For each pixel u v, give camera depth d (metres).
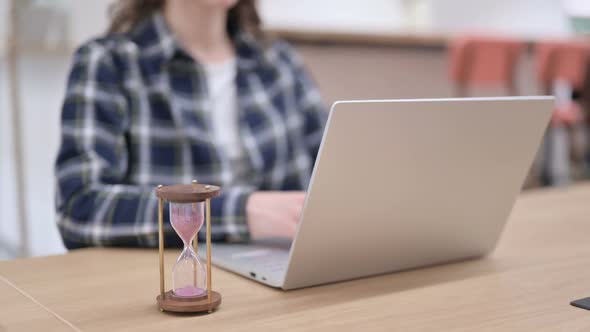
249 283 1.22
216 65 2.04
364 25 6.59
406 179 1.19
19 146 4.54
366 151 1.13
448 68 6.62
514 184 1.31
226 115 2.03
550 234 1.55
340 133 1.10
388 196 1.19
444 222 1.28
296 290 1.18
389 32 5.87
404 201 1.21
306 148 2.16
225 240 1.45
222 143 2.00
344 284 1.22
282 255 1.33
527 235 1.54
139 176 1.81
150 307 1.11
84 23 4.64
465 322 1.05
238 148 2.02
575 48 6.23
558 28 7.93
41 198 4.46
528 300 1.14
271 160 2.04
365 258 1.23
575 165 6.93
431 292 1.18
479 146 1.23
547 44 6.07
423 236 1.27
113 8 2.04
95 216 1.48
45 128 4.50
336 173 1.12
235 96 2.04
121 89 1.82
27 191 4.53
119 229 1.46
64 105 1.73
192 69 1.92
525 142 1.28
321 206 1.13
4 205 4.72
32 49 4.46
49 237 4.40
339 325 1.04
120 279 1.24
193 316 1.07
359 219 1.18
